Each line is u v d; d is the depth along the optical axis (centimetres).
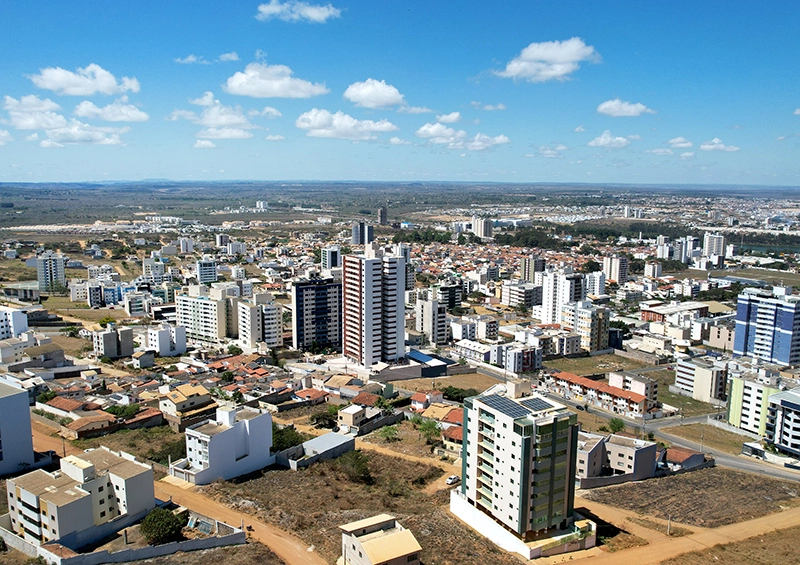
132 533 12162
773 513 15400
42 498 11512
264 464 16612
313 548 12150
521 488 12456
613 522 14312
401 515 13838
